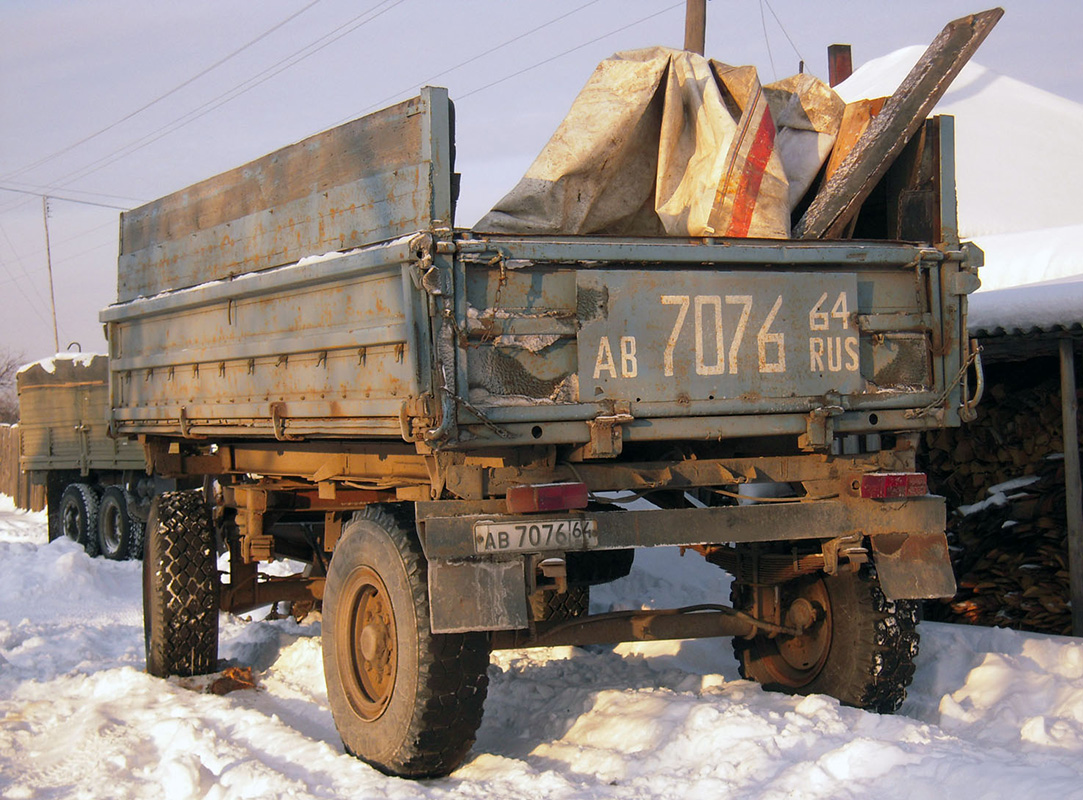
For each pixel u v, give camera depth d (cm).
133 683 632
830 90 599
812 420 474
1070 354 718
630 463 459
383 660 474
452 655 439
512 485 441
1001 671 549
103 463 1555
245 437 647
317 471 574
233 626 855
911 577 483
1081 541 715
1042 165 1290
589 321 442
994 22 529
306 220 514
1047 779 367
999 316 725
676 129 537
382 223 455
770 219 527
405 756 447
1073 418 718
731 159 521
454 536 428
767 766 418
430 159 425
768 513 466
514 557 431
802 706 488
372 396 454
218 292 580
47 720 569
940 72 530
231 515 694
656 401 451
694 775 423
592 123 523
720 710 477
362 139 470
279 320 530
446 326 418
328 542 632
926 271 508
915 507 489
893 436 547
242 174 577
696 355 459
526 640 490
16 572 1166
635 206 545
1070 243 1076
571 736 508
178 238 652
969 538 836
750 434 468
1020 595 794
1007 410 855
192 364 625
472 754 487
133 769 474
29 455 1772
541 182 518
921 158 539
